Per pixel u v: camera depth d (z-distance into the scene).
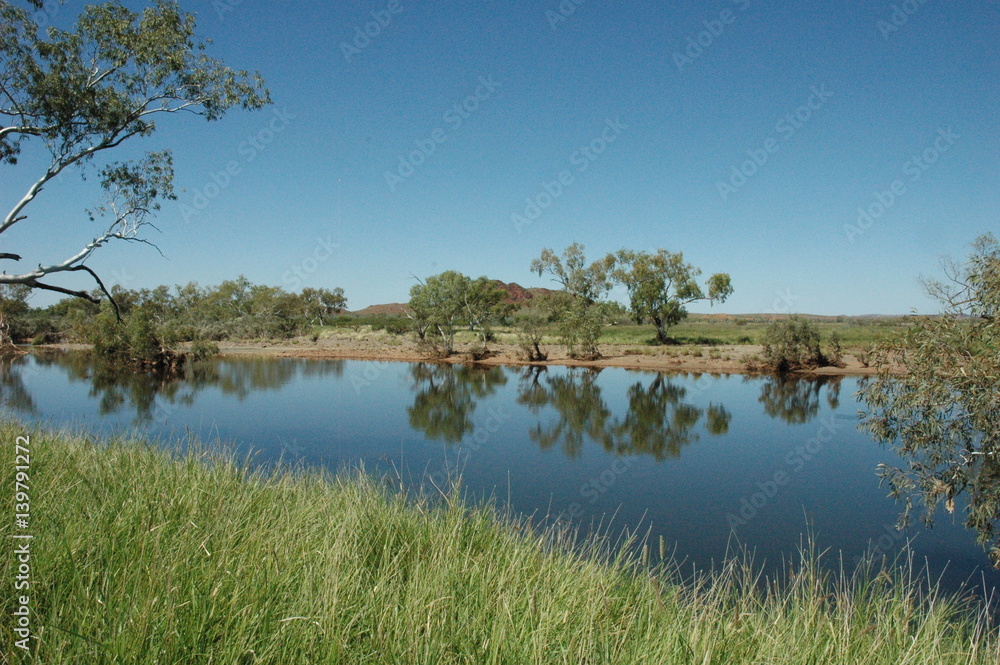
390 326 64.81
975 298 6.11
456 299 41.44
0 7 9.62
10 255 9.53
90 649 2.30
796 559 7.42
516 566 3.79
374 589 3.04
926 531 8.61
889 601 3.85
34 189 10.27
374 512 4.62
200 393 23.41
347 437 14.94
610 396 23.22
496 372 33.03
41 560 2.94
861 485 10.98
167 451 7.30
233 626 2.61
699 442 14.76
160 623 2.44
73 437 8.30
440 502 5.82
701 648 2.75
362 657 2.51
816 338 30.03
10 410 14.84
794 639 3.12
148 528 3.53
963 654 3.40
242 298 70.44
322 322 73.81
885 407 6.88
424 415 18.53
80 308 51.56
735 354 35.75
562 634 2.82
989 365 5.72
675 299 48.47
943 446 6.41
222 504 4.26
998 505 6.07
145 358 33.16
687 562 7.25
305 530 4.01
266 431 15.55
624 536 8.12
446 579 3.36
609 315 50.56
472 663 2.57
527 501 9.73
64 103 10.18
